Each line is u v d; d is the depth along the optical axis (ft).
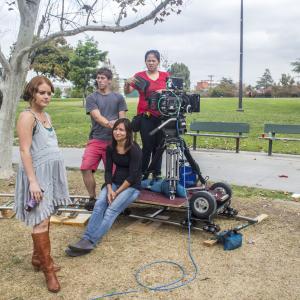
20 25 23.99
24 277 13.37
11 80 24.48
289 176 26.68
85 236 15.15
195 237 16.55
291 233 17.11
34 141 12.30
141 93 19.80
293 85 207.00
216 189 18.53
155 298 12.17
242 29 89.81
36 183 12.03
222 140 43.52
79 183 24.67
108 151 16.70
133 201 16.40
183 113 17.97
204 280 13.20
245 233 17.11
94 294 12.35
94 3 22.36
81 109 91.76
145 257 14.80
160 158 19.48
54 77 106.42
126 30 22.30
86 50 99.04
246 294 12.42
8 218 18.58
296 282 13.16
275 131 35.19
